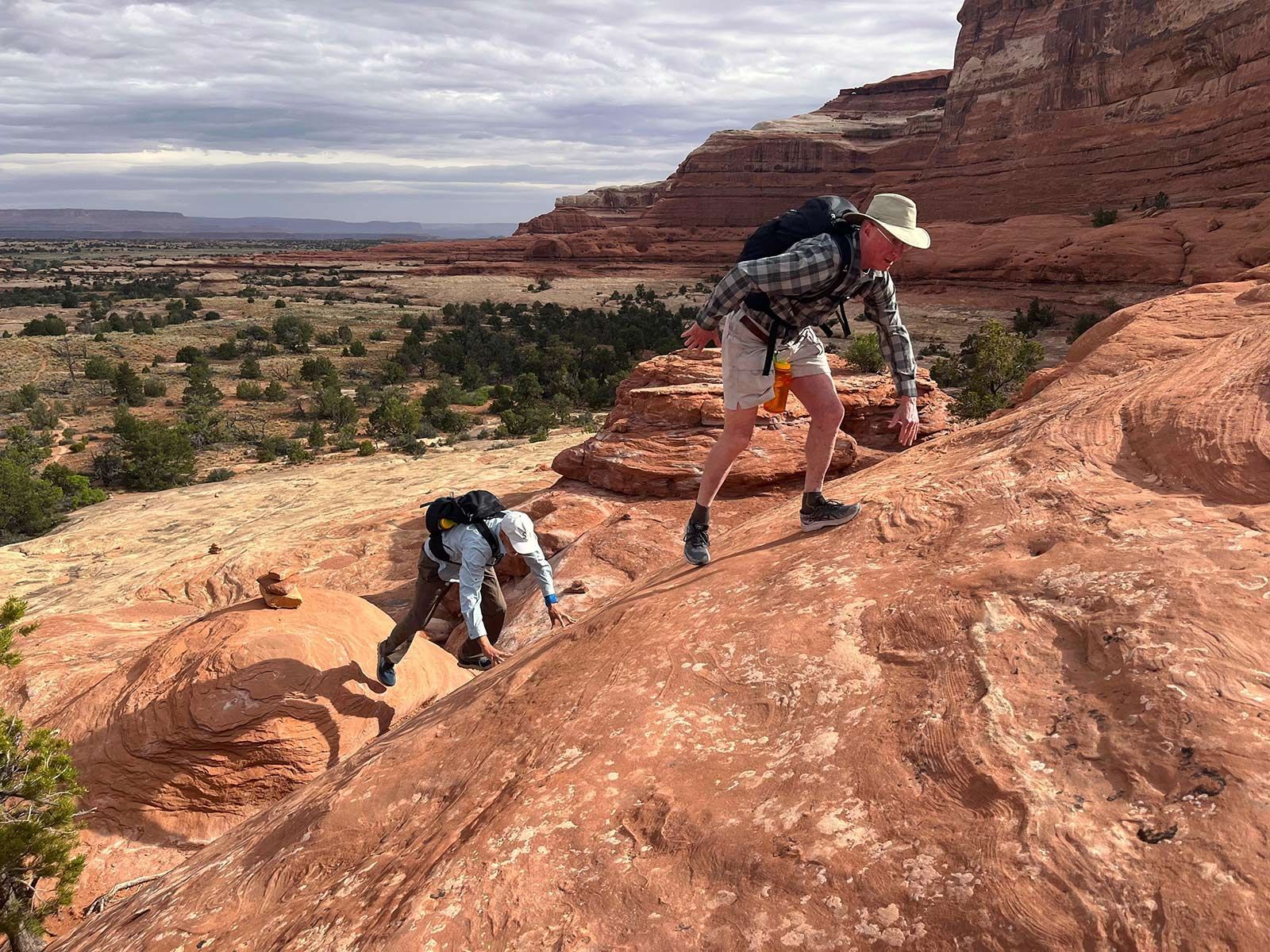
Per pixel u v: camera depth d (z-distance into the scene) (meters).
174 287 193.00
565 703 2.82
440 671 6.90
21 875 5.14
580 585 8.72
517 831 2.20
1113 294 96.50
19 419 79.94
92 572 19.53
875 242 3.01
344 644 6.20
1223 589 1.99
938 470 3.79
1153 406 3.12
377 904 2.23
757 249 3.13
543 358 96.94
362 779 3.07
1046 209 136.38
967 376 47.03
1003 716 1.93
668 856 1.95
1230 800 1.49
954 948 1.51
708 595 3.20
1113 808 1.60
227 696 5.63
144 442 59.16
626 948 1.76
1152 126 124.31
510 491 21.52
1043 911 1.48
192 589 16.48
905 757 1.95
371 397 84.88
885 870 1.69
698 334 3.49
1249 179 107.25
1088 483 2.89
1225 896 1.36
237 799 5.58
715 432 11.70
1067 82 136.75
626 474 11.56
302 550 16.98
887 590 2.67
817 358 3.36
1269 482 2.48
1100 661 1.97
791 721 2.26
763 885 1.78
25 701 7.03
